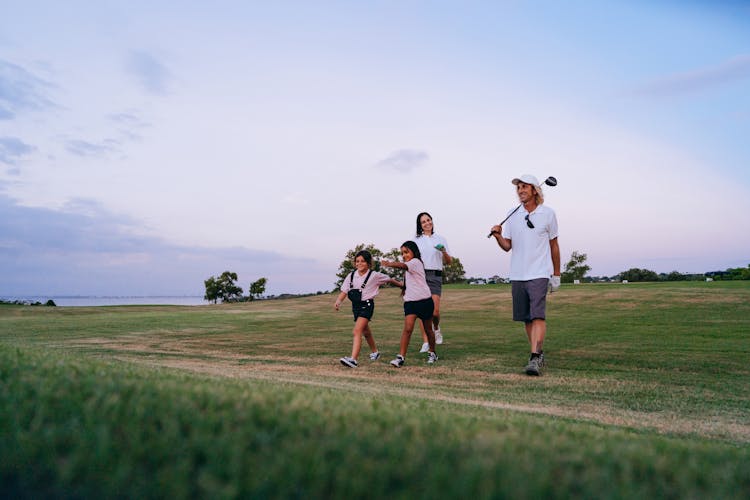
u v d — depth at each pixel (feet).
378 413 7.65
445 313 55.52
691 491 5.64
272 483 4.99
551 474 5.52
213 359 23.44
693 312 44.34
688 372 19.49
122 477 5.16
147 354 24.59
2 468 5.54
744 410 13.65
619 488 5.35
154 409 6.84
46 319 52.03
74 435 5.96
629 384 17.25
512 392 15.84
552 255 21.50
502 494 4.91
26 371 8.88
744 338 28.99
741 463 6.82
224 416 6.70
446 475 5.19
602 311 49.39
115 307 85.15
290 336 34.86
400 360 21.44
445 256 27.96
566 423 10.27
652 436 9.70
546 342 28.68
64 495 5.19
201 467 5.39
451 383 17.47
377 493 4.90
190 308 82.33
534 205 21.49
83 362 11.78
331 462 5.40
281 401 7.90
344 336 34.78
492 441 6.32
